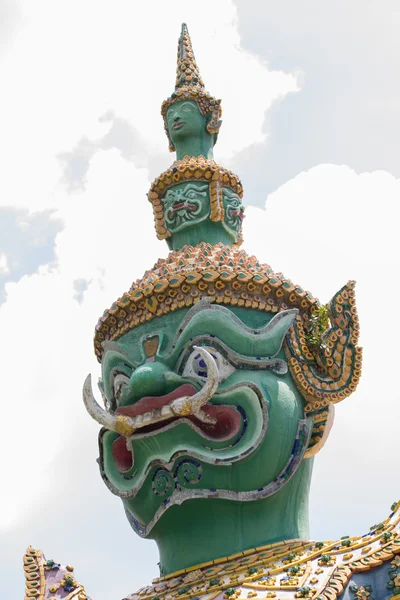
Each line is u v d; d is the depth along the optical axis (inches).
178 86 661.9
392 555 421.1
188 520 499.8
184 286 526.3
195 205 593.0
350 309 521.0
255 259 558.6
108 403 547.2
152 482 502.6
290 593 420.2
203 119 640.4
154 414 491.2
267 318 534.0
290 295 539.8
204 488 489.4
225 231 600.4
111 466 522.3
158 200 614.2
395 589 407.2
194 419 494.0
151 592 489.7
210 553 494.0
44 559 521.7
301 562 448.1
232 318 513.7
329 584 414.3
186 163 605.9
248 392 494.3
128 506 520.1
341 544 453.4
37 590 497.4
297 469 506.3
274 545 484.4
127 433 498.0
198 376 502.0
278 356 520.4
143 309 537.3
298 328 531.5
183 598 457.4
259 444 486.3
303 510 520.1
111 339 554.6
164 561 515.5
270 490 492.1
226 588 448.1
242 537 493.4
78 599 486.9
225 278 523.8
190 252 561.0
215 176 600.7
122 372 528.1
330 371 521.0
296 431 507.2
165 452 494.6
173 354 510.0
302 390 518.6
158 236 610.5
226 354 507.8
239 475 490.0
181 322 519.2
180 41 691.4
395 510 453.7
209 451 488.7
